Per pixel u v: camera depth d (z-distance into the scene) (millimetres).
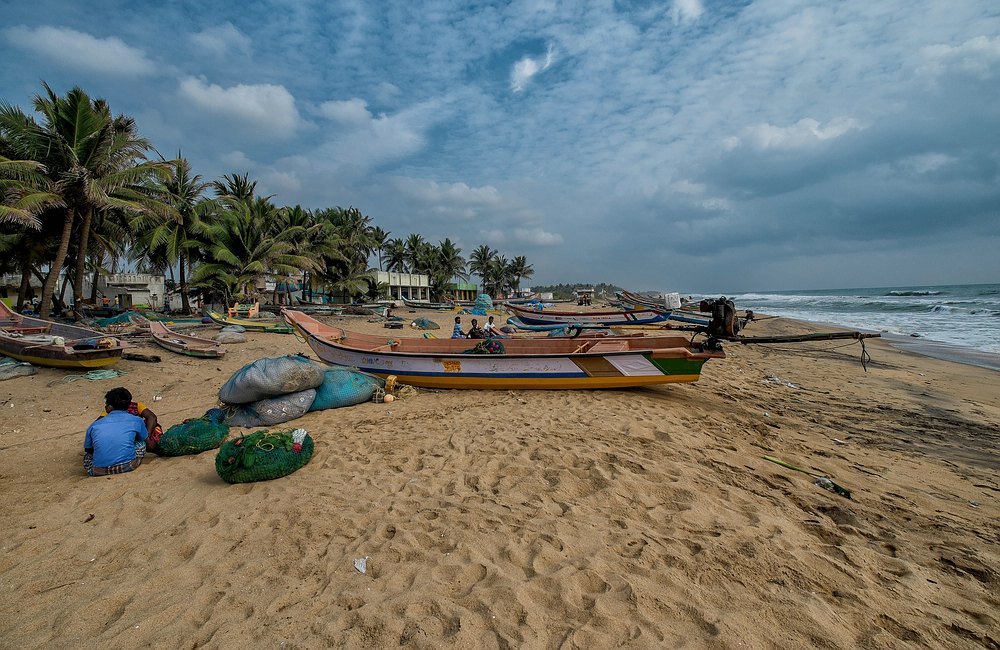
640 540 3410
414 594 2787
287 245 30234
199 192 28484
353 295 44500
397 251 68125
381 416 7020
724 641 2410
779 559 3191
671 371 8164
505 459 5078
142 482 4629
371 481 4547
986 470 5574
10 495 4371
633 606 2680
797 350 18047
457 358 8727
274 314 27156
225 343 15727
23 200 15164
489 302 45938
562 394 8414
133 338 15086
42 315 17188
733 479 4695
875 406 8984
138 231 24344
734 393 9453
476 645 2385
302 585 2932
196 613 2686
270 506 3980
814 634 2496
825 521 3877
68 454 5637
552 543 3363
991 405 9289
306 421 6750
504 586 2836
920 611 2766
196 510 3969
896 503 4441
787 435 6715
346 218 48750
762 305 61594
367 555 3242
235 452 4465
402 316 36656
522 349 10180
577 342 9953
